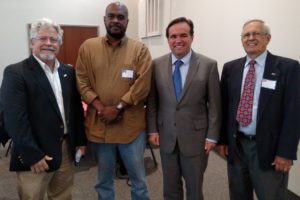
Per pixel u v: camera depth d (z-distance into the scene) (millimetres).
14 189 2811
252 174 1779
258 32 1626
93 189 2805
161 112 1872
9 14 6074
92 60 1857
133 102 1806
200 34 4324
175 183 1948
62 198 1829
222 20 3619
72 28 6551
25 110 1509
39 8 6266
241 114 1725
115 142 1917
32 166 1531
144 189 2055
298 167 2436
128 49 1877
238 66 1787
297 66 1577
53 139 1614
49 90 1590
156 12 5609
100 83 1858
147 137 2053
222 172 3148
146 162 3496
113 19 1801
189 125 1791
